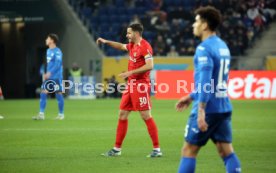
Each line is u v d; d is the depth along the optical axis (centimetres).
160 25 10825
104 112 6975
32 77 11275
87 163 3331
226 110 2388
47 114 6681
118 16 11150
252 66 9862
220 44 2389
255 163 3344
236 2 10988
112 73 10269
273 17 11119
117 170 3111
